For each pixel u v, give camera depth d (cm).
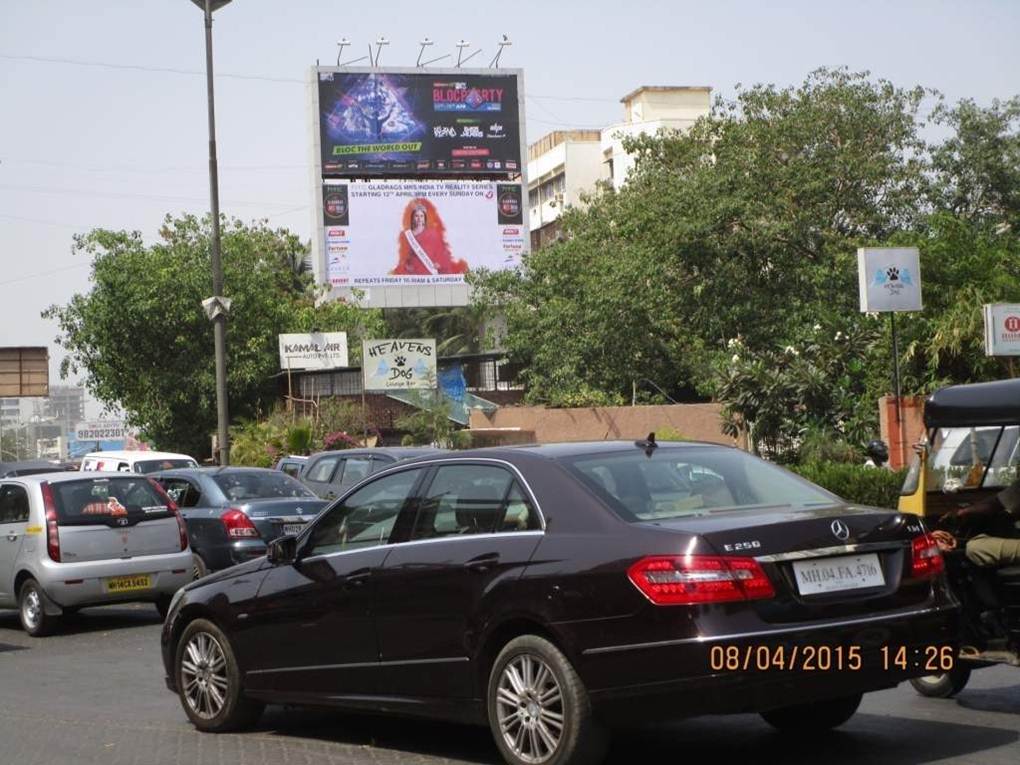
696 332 3484
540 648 655
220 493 1658
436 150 5306
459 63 5416
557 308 3728
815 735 768
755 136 3438
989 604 787
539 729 657
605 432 3391
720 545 620
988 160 3531
